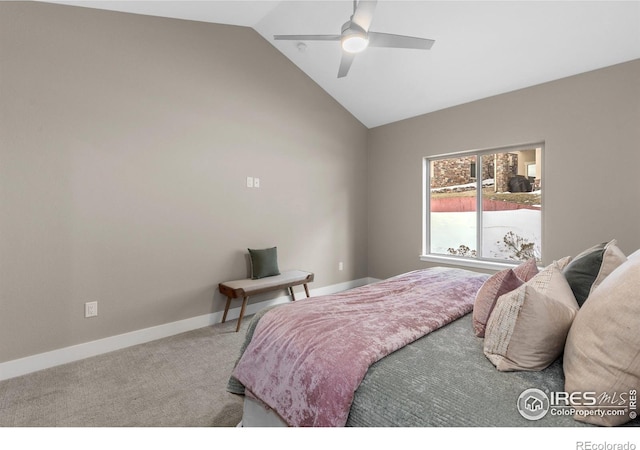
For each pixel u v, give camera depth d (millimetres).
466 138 3826
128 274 2771
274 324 1564
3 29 2197
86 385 2137
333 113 4453
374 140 4871
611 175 2855
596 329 902
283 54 3873
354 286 4797
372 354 1211
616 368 830
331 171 4445
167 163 2977
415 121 4340
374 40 2309
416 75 3604
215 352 2648
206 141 3234
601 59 2797
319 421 1124
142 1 2596
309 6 3121
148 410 1869
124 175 2732
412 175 4402
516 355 1130
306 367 1238
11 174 2238
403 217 4527
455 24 2863
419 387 1045
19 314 2281
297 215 4059
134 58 2775
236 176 3471
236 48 3449
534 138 3295
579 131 3016
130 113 2758
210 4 2844
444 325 1572
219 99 3328
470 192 3996
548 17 2574
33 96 2312
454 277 2357
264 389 1399
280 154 3865
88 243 2566
